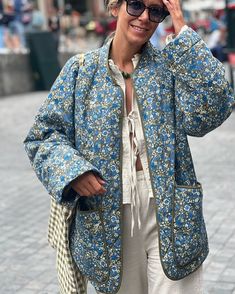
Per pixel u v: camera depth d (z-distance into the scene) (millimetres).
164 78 2324
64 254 2465
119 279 2348
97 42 21625
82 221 2328
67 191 2248
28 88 14250
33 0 25984
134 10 2271
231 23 9922
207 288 3812
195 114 2275
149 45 2377
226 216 5113
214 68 2244
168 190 2293
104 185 2270
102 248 2326
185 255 2311
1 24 14523
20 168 7156
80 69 2346
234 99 2312
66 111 2355
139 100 2303
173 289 2373
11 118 10375
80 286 2492
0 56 13445
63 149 2285
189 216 2299
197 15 27594
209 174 6422
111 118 2291
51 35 14281
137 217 2354
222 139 8102
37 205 5805
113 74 2334
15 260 4477
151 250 2398
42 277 4164
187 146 2367
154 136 2291
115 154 2299
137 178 2342
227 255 4301
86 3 32375
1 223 5320
